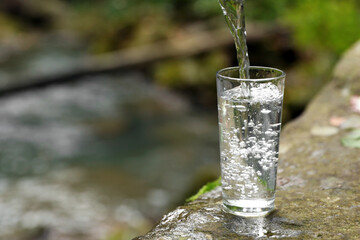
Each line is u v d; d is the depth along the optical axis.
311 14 7.54
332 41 7.29
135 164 6.16
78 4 15.41
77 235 4.35
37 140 6.94
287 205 1.87
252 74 1.86
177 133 7.30
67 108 8.25
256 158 1.71
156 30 10.52
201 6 10.43
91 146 6.76
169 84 9.24
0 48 12.01
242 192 1.76
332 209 1.83
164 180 5.69
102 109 8.27
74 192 5.32
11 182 5.62
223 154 1.76
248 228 1.72
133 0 12.45
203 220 1.78
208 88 8.85
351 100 2.84
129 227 4.52
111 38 11.07
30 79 8.35
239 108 1.65
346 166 2.16
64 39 13.08
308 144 2.40
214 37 9.52
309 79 7.20
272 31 8.34
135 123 7.69
